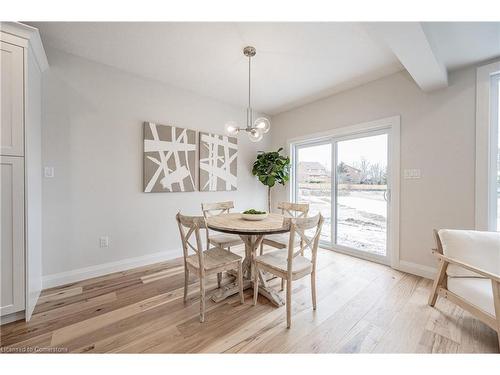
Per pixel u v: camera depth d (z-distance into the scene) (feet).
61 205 7.57
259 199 13.96
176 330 5.28
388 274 8.43
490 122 6.97
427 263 8.14
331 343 4.89
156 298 6.72
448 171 7.63
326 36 6.67
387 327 5.40
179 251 10.44
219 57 7.87
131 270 8.86
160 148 9.73
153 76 9.35
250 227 6.19
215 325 5.48
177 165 10.27
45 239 7.27
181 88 10.43
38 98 6.77
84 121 8.00
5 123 5.20
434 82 7.34
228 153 12.25
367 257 10.07
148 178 9.41
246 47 7.25
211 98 11.51
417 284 7.60
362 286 7.48
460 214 7.39
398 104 8.77
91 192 8.17
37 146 6.64
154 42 7.06
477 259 5.56
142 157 9.36
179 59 8.03
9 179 5.25
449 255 5.84
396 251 8.89
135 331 5.24
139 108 9.24
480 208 6.98
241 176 13.00
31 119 5.98
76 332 5.18
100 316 5.80
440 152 7.79
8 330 5.20
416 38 5.32
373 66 8.39
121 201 8.85
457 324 5.48
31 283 5.90
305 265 5.97
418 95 8.26
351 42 6.95
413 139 8.40
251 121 13.24
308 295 6.93
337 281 7.86
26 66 5.42
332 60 7.98
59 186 7.53
